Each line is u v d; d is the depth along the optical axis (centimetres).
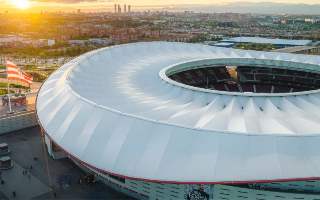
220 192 4816
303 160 4034
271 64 8431
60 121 5631
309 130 4453
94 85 6688
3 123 8425
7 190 5947
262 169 4003
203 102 5556
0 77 16412
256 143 4203
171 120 4806
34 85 14775
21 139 8119
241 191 4697
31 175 6431
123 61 8269
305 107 5353
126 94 6119
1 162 6625
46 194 5819
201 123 4703
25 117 8794
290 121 4722
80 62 7750
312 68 8075
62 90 6425
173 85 6216
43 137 7638
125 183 5622
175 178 4162
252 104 5312
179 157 4303
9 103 10825
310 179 3891
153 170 4300
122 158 4562
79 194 5797
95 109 5316
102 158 4684
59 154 7038
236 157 4144
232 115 4969
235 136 4291
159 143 4497
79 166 6712
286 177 3916
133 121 4834
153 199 5356
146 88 6444
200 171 4128
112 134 4856
